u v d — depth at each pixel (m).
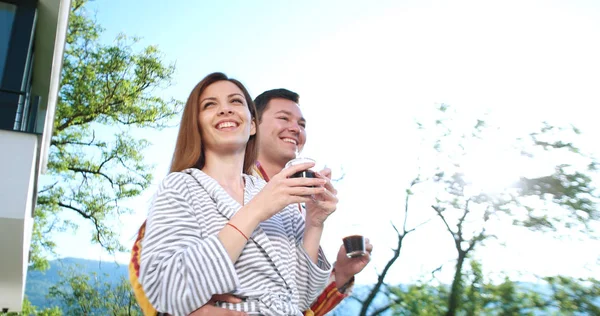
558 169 20.78
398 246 19.33
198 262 1.17
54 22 7.49
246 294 1.26
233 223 1.23
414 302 18.88
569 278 19.86
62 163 15.43
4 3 7.05
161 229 1.26
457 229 19.89
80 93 15.74
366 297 18.92
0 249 6.29
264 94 3.00
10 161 5.85
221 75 1.64
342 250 1.84
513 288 19.64
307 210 1.57
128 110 16.00
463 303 19.12
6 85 6.66
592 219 20.34
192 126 1.54
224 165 1.54
